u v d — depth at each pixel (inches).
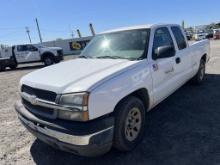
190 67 215.0
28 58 754.2
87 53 180.2
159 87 157.3
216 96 218.2
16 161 137.7
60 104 111.3
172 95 228.7
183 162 122.0
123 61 144.2
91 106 108.3
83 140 105.6
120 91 121.5
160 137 149.0
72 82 116.4
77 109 107.2
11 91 336.5
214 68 355.9
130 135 133.5
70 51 1576.0
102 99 112.3
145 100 148.2
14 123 197.8
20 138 167.0
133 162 126.1
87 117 107.5
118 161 128.1
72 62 162.1
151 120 175.5
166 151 133.3
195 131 153.6
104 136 111.2
